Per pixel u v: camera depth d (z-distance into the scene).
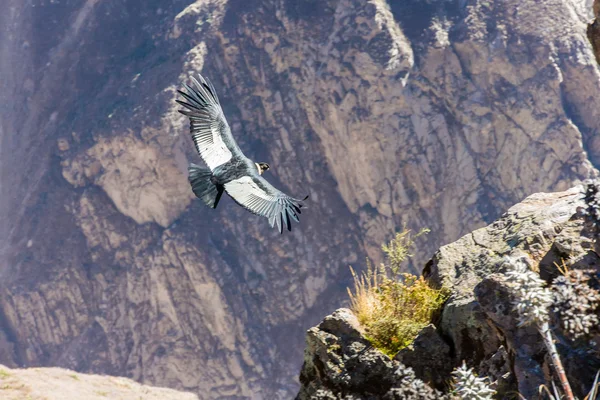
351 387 8.30
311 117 79.25
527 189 71.25
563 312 5.66
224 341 77.38
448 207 72.88
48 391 19.12
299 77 79.88
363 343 8.55
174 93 83.94
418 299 8.95
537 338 6.55
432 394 7.18
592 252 6.98
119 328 81.50
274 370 75.75
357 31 77.25
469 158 72.88
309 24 79.69
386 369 8.20
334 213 79.19
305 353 9.02
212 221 81.06
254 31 82.69
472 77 74.25
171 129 81.62
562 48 72.88
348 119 75.75
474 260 9.06
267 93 81.62
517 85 72.75
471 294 8.35
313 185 79.94
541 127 71.06
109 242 84.69
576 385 5.97
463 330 8.10
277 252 78.81
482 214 71.62
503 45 73.75
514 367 6.56
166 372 78.00
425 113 74.00
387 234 75.56
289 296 77.62
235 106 83.06
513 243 8.77
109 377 22.23
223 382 76.50
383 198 75.06
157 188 82.56
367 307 9.12
